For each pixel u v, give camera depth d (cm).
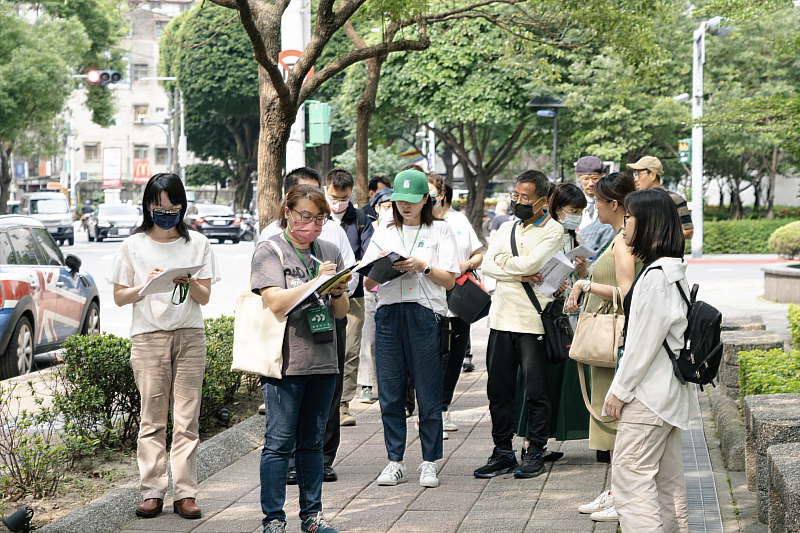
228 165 5909
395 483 557
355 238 690
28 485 521
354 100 2825
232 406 754
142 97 7388
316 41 752
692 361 380
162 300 503
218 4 688
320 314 444
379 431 714
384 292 559
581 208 587
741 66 3381
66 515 470
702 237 2936
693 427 672
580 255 565
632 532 383
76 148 6688
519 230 573
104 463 584
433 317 558
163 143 7481
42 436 598
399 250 561
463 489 545
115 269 507
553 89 2634
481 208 3328
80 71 4125
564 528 462
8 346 934
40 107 3547
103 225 3950
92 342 588
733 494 511
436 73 2586
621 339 450
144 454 505
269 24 768
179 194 496
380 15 824
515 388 590
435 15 902
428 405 557
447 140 3319
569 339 555
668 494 397
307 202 443
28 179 7750
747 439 516
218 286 2061
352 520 489
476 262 723
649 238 388
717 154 3894
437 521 482
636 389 385
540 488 539
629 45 993
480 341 1215
